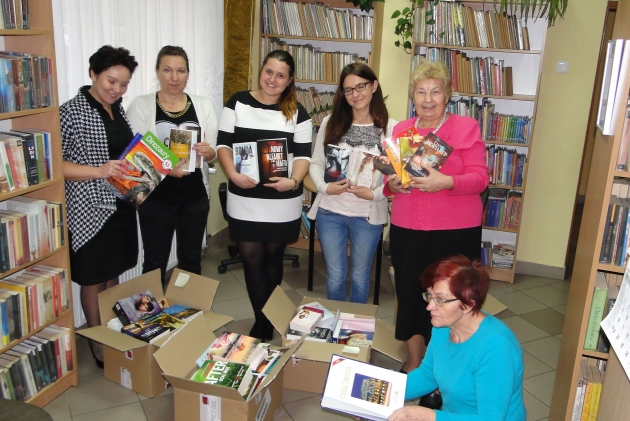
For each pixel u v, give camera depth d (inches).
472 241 90.4
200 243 119.3
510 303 152.1
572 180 166.1
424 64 86.4
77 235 97.6
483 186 86.6
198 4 147.2
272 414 93.4
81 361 111.0
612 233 71.8
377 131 102.2
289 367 102.4
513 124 161.0
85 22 107.0
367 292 113.0
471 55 167.9
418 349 100.6
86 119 93.6
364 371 69.0
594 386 77.6
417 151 84.0
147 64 129.7
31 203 88.6
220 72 162.1
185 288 115.4
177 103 109.4
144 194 96.2
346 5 171.8
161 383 101.3
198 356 91.7
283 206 106.3
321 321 108.4
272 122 104.8
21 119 91.4
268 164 102.4
